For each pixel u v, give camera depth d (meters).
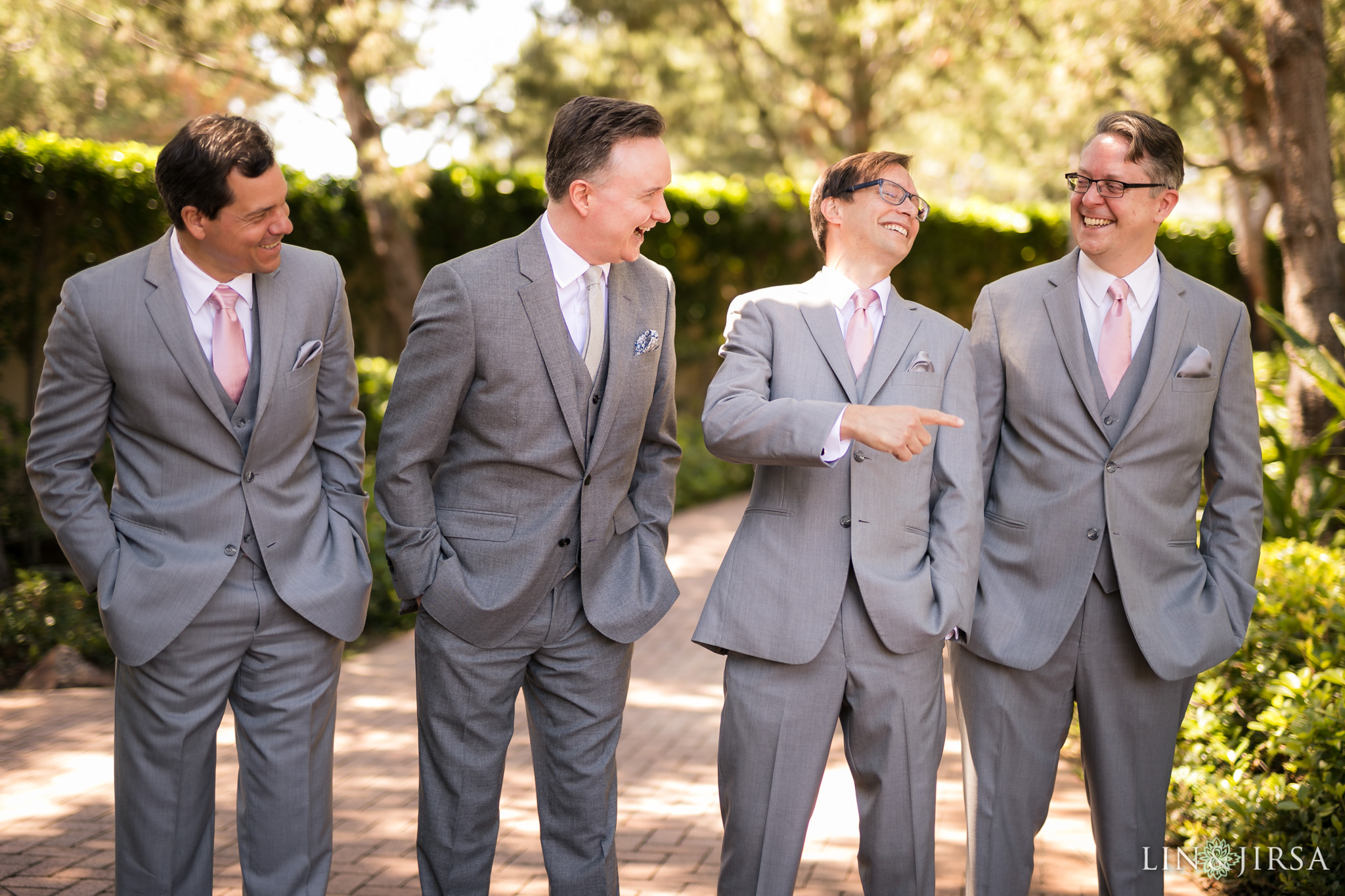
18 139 6.08
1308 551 3.68
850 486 2.26
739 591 2.30
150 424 2.21
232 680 2.32
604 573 2.44
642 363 2.40
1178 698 2.39
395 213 7.98
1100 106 7.39
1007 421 2.47
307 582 2.29
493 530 2.35
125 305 2.17
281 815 2.29
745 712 2.29
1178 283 2.41
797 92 13.84
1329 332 5.06
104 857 3.00
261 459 2.25
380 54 6.98
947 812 3.44
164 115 9.89
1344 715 2.77
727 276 11.29
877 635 2.24
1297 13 4.98
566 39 9.88
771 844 2.27
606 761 2.46
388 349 8.83
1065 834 3.20
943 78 11.92
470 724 2.38
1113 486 2.33
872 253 2.31
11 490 5.93
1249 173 6.16
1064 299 2.41
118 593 2.21
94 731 4.12
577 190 2.23
